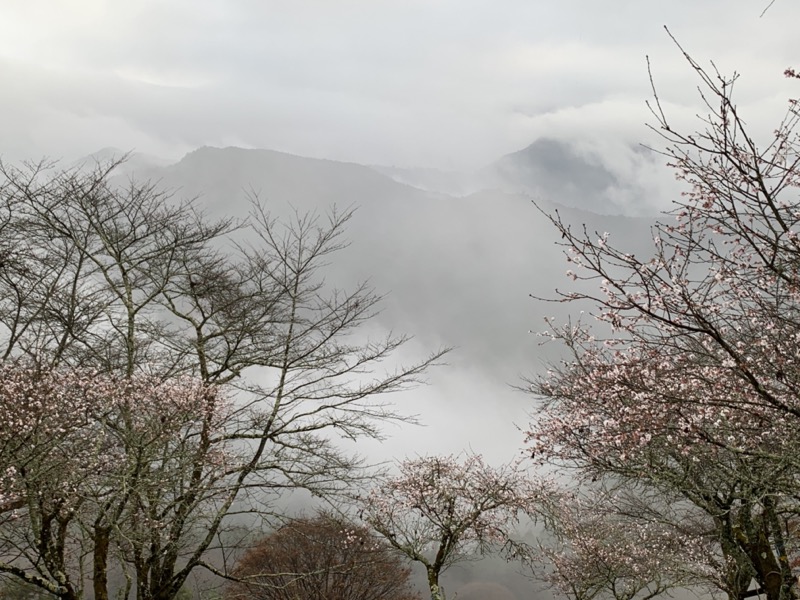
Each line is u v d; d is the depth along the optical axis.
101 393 9.27
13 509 8.83
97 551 9.12
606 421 7.08
